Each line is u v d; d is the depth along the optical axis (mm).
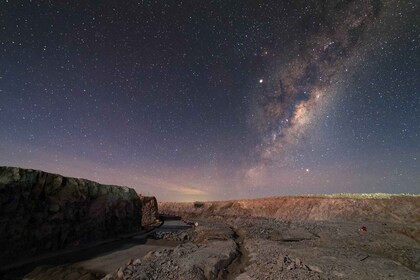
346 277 6582
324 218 25734
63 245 10625
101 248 11570
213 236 13789
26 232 9078
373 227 16703
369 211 23875
